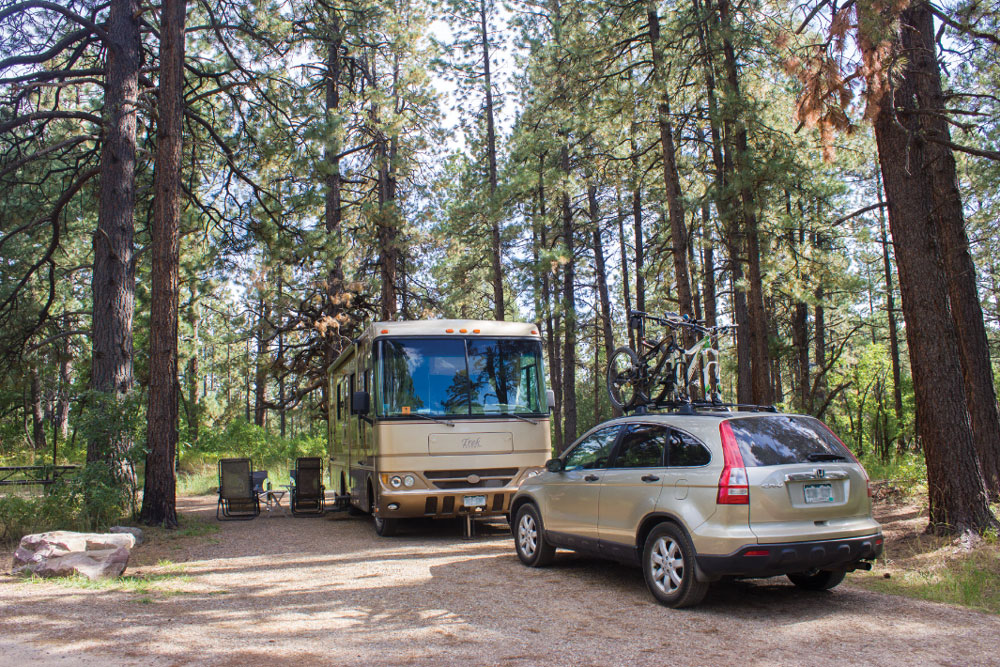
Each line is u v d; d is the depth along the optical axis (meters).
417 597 6.96
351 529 12.35
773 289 19.58
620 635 5.57
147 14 16.98
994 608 6.37
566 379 28.58
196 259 22.25
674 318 9.73
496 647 5.27
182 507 16.44
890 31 7.74
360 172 26.55
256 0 16.44
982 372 10.90
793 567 6.01
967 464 8.69
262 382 26.48
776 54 15.16
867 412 24.61
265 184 19.41
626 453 7.29
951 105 13.05
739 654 5.08
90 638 5.42
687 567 6.21
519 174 25.08
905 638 5.48
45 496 11.35
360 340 11.95
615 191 29.05
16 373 17.44
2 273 22.73
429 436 10.62
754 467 6.10
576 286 32.78
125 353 13.58
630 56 17.30
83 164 16.95
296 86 18.14
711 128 17.34
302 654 5.08
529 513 8.63
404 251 26.36
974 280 11.11
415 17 25.89
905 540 8.98
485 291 38.78
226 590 7.39
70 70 15.10
